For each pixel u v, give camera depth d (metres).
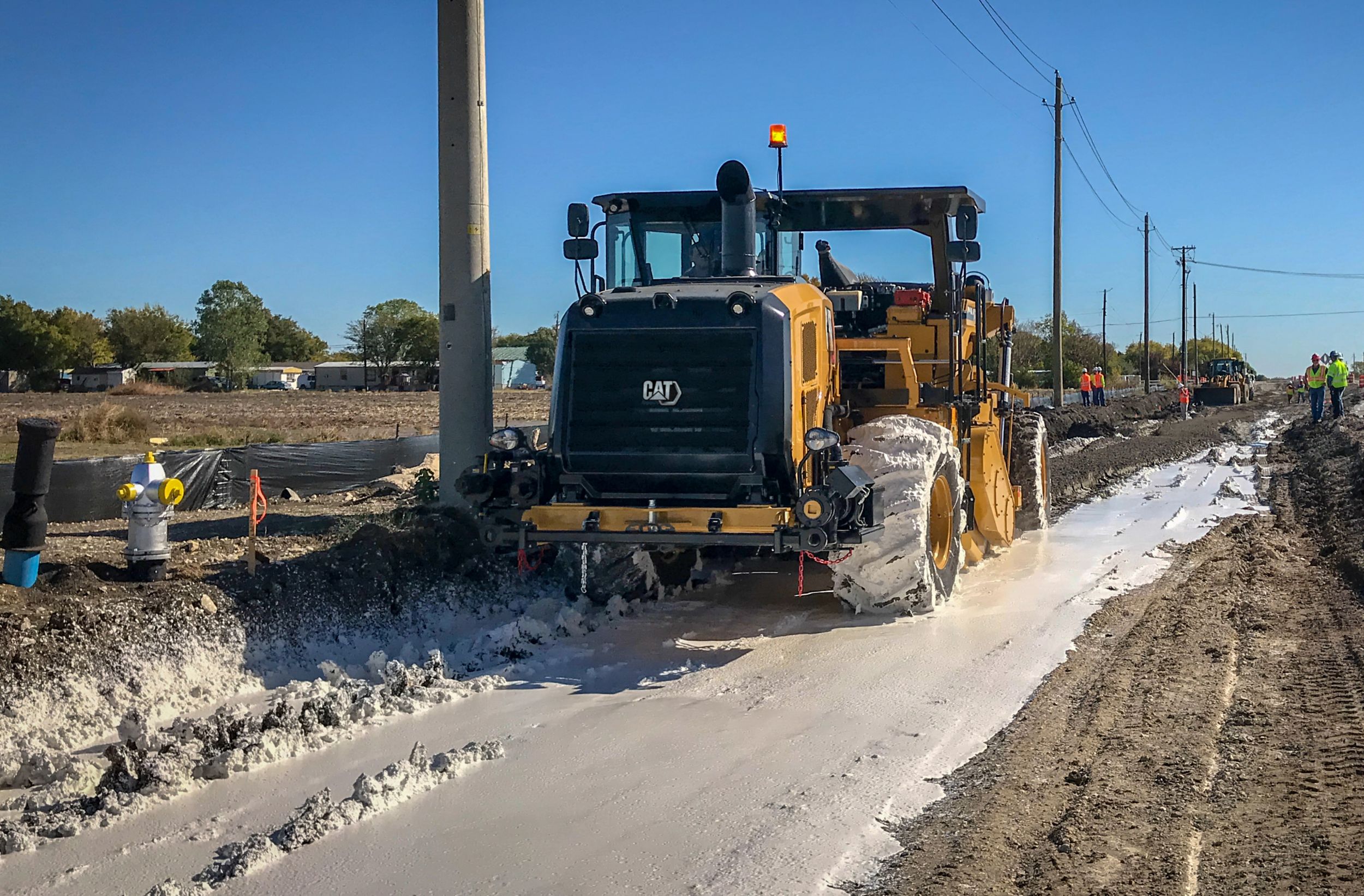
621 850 4.76
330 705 6.52
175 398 73.56
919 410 10.12
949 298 10.41
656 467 7.98
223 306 124.25
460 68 10.80
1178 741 5.96
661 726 6.41
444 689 7.06
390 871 4.60
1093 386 43.84
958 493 9.67
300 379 119.12
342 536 11.04
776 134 10.16
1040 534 13.38
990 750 5.90
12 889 4.54
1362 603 9.12
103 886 4.57
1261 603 9.30
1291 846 4.64
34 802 5.40
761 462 7.87
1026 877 4.44
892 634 8.40
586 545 8.78
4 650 6.42
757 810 5.16
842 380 10.29
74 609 7.04
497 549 9.93
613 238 10.08
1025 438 13.45
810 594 9.82
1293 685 6.95
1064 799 5.24
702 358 7.98
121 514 14.02
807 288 8.87
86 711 6.47
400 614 8.70
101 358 110.25
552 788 5.49
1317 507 15.01
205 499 15.11
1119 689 6.93
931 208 10.41
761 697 6.91
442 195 10.94
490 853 4.76
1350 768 5.50
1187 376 81.38
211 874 4.56
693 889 4.38
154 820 5.21
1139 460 22.97
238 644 7.51
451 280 10.94
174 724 6.13
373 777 5.44
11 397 69.25
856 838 4.82
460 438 10.95
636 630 8.67
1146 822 4.94
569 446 8.10
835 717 6.50
